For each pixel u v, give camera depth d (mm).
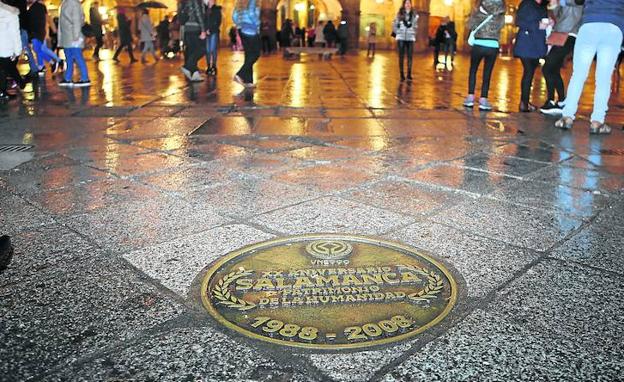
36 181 4363
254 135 6406
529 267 2822
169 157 5242
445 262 2869
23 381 1867
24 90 10727
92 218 3494
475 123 7516
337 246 3039
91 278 2646
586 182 4504
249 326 2215
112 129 6754
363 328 2199
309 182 4379
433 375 1916
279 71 16984
